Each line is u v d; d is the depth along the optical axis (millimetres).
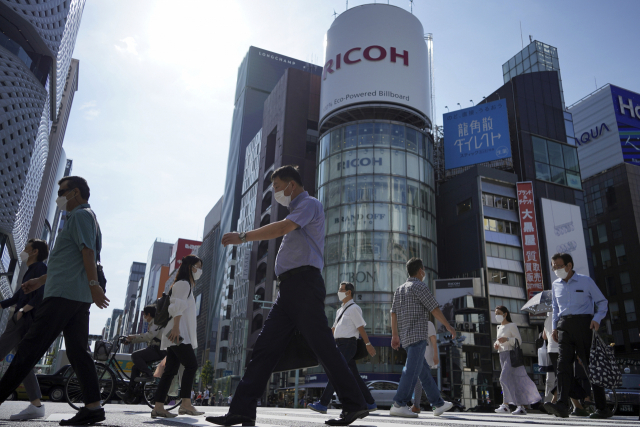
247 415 2520
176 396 5797
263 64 100312
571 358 4980
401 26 44281
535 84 47531
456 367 33781
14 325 4289
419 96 43156
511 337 7348
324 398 5234
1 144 37188
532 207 41000
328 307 37125
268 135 64062
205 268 102875
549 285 39000
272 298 50594
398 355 34844
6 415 3814
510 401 7180
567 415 4719
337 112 43250
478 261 39344
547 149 44875
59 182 3348
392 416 4973
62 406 5441
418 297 5109
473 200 41500
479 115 45312
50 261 3123
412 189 40250
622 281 55594
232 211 83562
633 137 60781
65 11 44875
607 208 59656
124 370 7441
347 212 39250
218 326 73688
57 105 53188
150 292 151875
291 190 2998
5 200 38781
